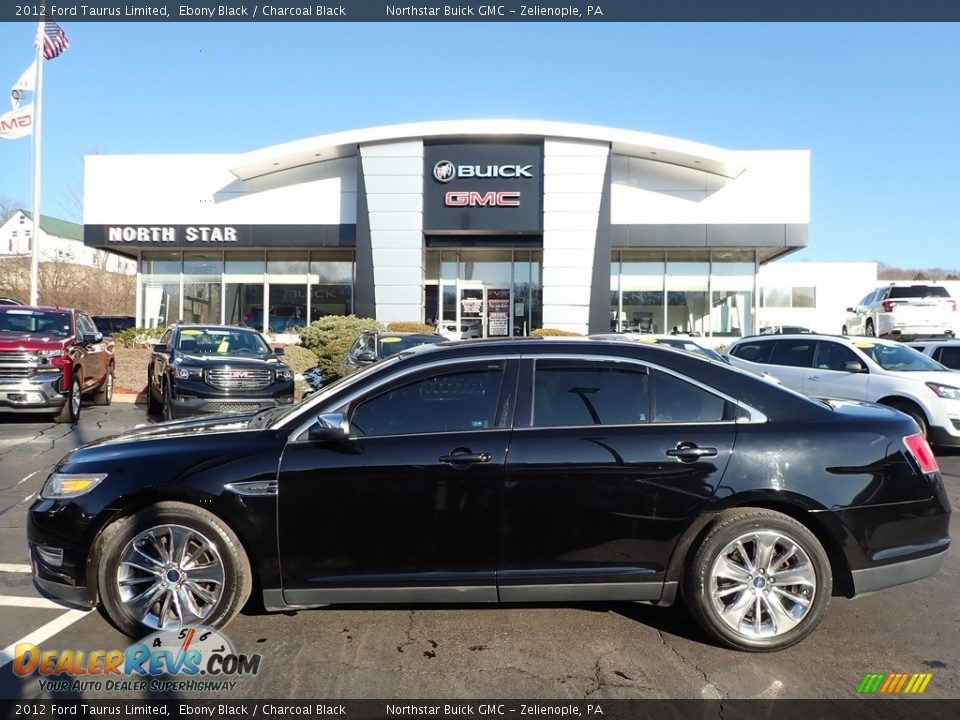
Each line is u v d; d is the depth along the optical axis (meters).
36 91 20.97
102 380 13.95
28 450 9.56
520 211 21.66
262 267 24.38
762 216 22.16
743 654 3.80
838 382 10.52
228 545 3.80
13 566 5.14
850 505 3.77
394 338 13.02
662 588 3.83
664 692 3.41
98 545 3.85
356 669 3.63
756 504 3.83
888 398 9.97
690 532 3.78
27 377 11.00
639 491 3.76
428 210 21.80
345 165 22.77
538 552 3.78
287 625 4.13
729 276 23.69
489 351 4.05
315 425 3.89
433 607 4.41
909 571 3.86
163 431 4.36
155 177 23.03
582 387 3.96
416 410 3.94
